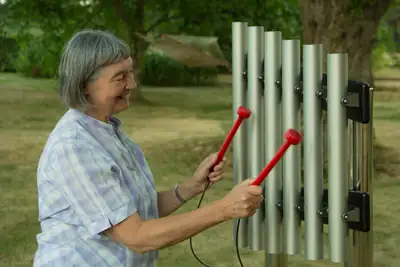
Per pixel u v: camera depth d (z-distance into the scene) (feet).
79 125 7.25
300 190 8.61
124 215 6.99
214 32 49.01
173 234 6.95
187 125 41.16
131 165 7.54
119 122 7.86
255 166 9.05
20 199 22.90
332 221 8.09
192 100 57.16
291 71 8.46
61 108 49.98
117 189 7.06
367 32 26.32
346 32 26.05
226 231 18.97
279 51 8.71
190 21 48.55
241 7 46.65
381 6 26.55
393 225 19.45
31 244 17.83
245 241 9.29
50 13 48.60
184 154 31.24
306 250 8.36
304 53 8.19
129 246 7.09
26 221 20.10
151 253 7.73
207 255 16.92
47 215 7.28
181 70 71.31
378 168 27.20
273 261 10.04
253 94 9.00
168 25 51.11
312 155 8.22
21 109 48.75
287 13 47.34
